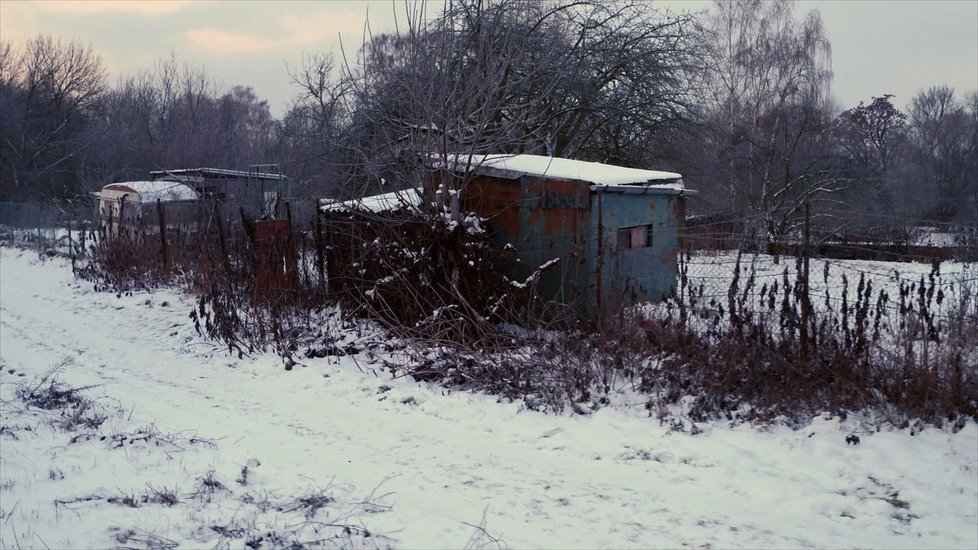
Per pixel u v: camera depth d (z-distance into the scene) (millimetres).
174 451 6762
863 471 6035
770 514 5410
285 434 7359
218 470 6277
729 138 27359
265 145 38250
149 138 51281
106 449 6816
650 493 5801
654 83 24391
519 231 11156
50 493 5754
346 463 6504
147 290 16125
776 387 7371
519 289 9672
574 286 9820
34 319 14438
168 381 9680
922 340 7305
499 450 6855
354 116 13695
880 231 17875
